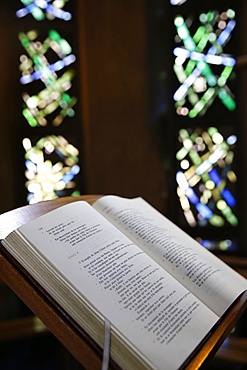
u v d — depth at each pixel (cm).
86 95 214
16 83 211
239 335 181
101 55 214
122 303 61
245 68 182
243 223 203
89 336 59
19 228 66
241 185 203
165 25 213
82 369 174
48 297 61
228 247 210
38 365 194
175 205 218
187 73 214
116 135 218
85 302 59
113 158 218
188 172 216
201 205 215
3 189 212
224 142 209
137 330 58
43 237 65
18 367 193
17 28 210
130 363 56
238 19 202
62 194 220
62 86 218
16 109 212
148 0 212
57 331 59
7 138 212
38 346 200
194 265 77
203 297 72
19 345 199
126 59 214
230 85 207
